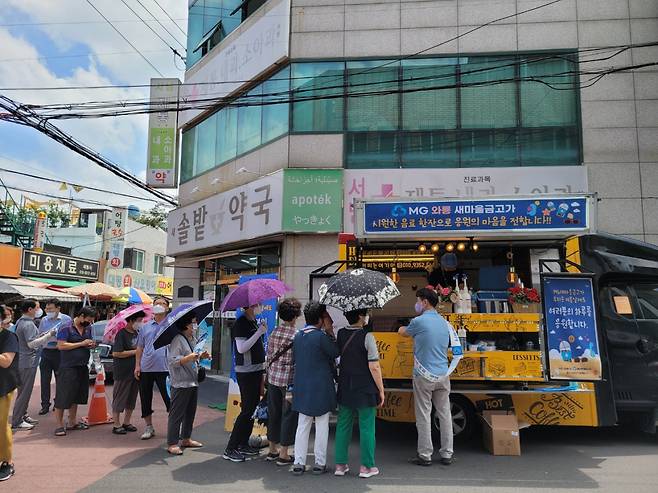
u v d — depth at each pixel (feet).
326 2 38.58
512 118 35.60
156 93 48.57
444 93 36.47
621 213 33.55
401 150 36.40
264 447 20.24
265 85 40.63
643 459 18.30
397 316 25.32
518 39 35.96
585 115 34.73
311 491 14.94
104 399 24.76
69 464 17.78
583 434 22.21
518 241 21.97
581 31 35.40
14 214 81.66
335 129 37.24
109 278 83.30
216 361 44.39
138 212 97.71
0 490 15.07
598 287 21.21
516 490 15.01
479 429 21.61
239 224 39.50
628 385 20.54
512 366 18.71
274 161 38.63
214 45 47.57
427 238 20.59
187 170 49.65
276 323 24.73
